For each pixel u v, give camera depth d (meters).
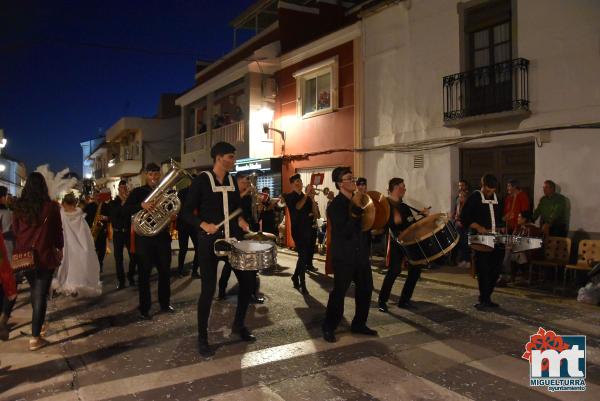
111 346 5.30
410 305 6.88
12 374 4.52
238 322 5.36
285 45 17.66
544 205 9.02
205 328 4.97
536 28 9.69
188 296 7.81
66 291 7.02
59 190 6.96
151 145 31.16
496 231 6.77
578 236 9.02
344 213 5.25
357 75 13.91
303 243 7.89
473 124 10.74
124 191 8.46
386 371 4.48
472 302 7.23
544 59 9.55
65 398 3.98
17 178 45.38
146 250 6.35
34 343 5.22
